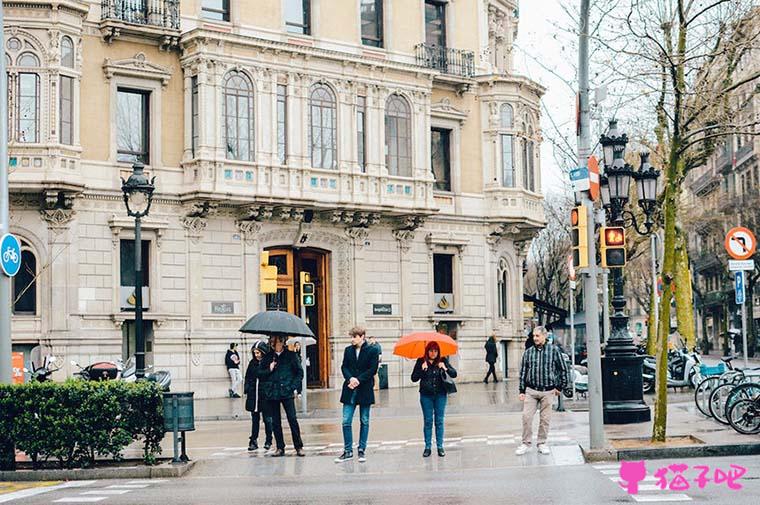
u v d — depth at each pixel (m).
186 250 38.22
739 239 25.86
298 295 41.59
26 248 35.00
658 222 33.91
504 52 50.53
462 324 46.31
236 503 13.86
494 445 20.80
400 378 43.69
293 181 39.84
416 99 44.12
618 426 23.33
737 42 21.91
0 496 15.25
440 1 46.91
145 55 38.00
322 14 42.16
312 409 31.55
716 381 24.70
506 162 47.44
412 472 17.16
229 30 39.56
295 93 40.25
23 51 34.56
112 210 36.75
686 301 40.06
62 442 17.89
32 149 34.38
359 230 42.56
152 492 15.39
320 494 14.54
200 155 37.72
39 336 34.78
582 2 19.06
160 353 37.25
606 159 24.52
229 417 30.12
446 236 45.62
